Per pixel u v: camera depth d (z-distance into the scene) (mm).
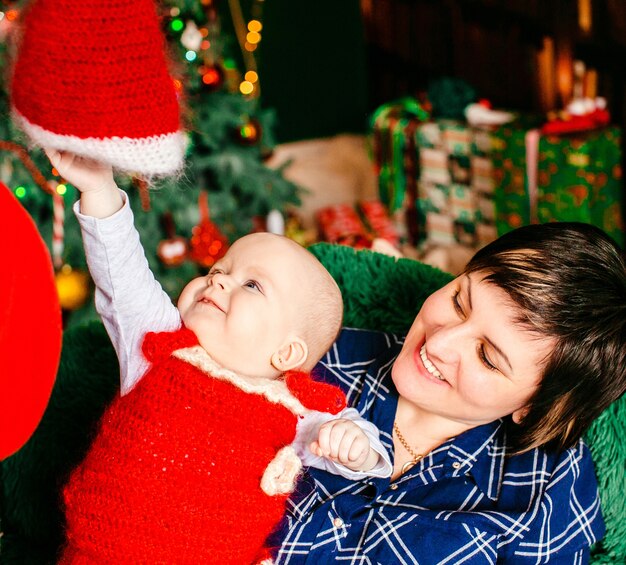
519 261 924
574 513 1080
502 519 1039
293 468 910
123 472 875
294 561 1038
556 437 1051
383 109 3375
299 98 4273
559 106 3387
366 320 1341
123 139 634
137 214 2207
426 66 3992
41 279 537
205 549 890
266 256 1010
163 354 922
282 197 2564
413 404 1118
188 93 2180
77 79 616
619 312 927
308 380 984
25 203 2141
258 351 987
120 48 621
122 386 967
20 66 634
